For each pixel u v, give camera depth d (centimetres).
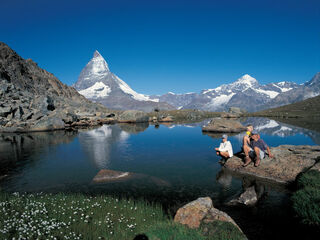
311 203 656
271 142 2238
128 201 867
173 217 754
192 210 693
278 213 770
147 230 637
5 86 5019
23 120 4144
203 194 964
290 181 1063
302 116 8406
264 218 739
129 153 1852
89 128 4300
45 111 4909
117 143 2386
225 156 1511
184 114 9500
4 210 715
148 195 960
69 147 2158
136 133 3347
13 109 4144
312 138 2492
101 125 5081
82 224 668
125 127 4472
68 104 7262
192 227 637
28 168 1408
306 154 1241
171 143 2355
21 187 1073
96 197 912
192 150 1964
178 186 1066
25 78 8012
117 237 611
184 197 937
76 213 739
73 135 3147
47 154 1831
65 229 641
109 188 1045
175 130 3741
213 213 681
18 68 7894
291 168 1134
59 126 3991
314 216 622
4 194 933
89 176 1231
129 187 1056
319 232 610
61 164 1499
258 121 5875
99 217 728
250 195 885
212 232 604
